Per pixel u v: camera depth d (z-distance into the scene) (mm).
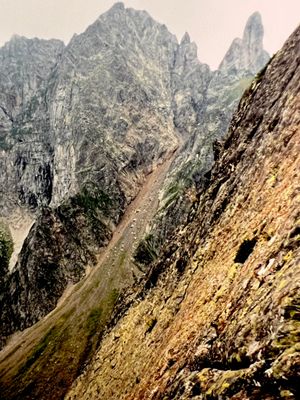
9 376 124875
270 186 28641
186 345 23453
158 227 188625
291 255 16562
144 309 48812
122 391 34438
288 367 10305
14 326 181125
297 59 41625
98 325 135000
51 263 196500
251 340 13383
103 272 179750
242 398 11094
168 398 18766
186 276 37156
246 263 22453
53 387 111000
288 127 32688
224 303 21297
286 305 12570
